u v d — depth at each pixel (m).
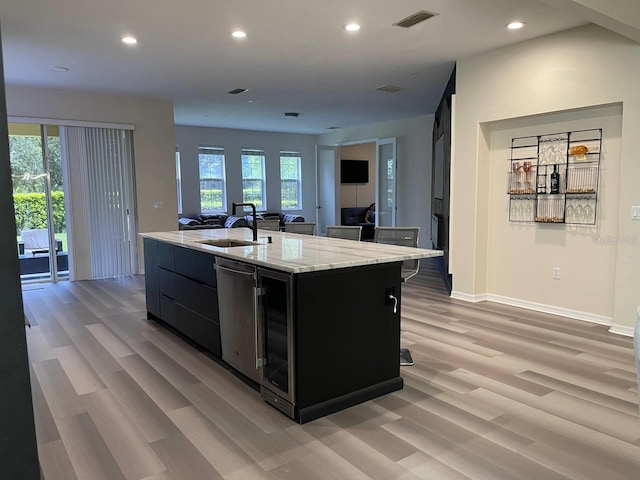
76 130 6.43
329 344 2.56
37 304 5.16
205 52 4.64
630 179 3.80
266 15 3.67
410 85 6.24
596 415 2.51
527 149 4.66
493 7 3.55
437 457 2.12
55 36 4.11
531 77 4.38
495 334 3.94
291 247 3.22
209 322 3.36
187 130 10.02
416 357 3.41
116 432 2.38
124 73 5.44
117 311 4.86
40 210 6.38
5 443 1.11
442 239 6.89
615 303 3.96
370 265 2.70
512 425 2.41
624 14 3.14
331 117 9.08
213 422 2.48
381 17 3.74
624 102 3.78
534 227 4.68
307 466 2.07
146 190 7.02
